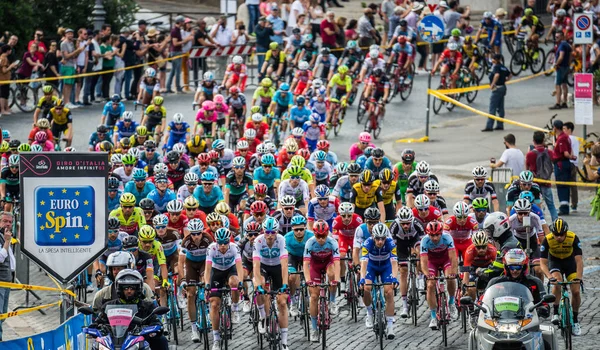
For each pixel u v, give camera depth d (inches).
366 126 2923.2
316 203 1760.6
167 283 1487.5
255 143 2368.4
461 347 1438.2
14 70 3097.9
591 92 2349.9
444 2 3489.2
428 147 2802.7
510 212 1683.1
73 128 2908.5
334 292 1630.2
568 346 1385.3
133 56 3203.7
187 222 1646.2
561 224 1381.6
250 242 1529.3
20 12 3385.8
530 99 3331.7
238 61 2982.3
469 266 1489.9
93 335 1096.2
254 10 3688.5
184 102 3228.3
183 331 1579.7
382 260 1514.5
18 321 1619.1
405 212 1550.2
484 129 2957.7
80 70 3090.6
